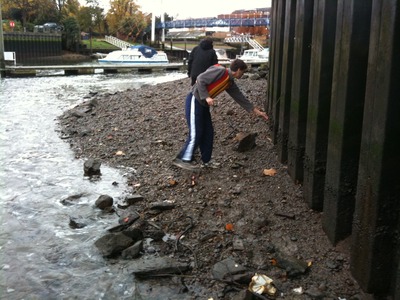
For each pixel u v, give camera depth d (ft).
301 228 15.38
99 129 29.84
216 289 12.62
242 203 17.35
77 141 28.07
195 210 17.19
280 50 21.29
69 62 158.92
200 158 21.97
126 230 14.99
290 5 18.66
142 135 27.30
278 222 15.87
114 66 89.61
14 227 16.29
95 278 13.23
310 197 16.22
